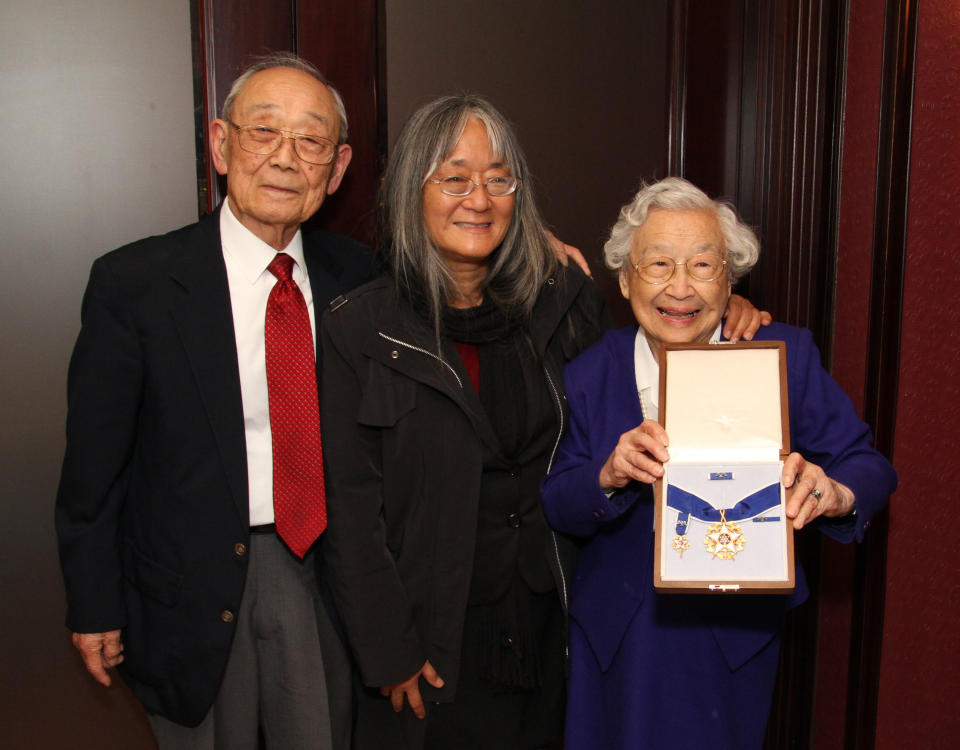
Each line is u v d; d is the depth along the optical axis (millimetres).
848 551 1837
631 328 1484
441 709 1494
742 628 1306
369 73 1871
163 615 1400
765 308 1894
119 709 1776
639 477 1201
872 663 1782
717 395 1208
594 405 1403
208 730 1485
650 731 1292
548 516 1394
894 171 1650
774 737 1985
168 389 1377
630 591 1327
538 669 1497
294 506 1438
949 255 1716
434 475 1421
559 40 2061
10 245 1622
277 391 1423
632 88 2152
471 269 1454
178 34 1699
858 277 1755
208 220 1481
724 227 1324
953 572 1818
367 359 1406
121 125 1675
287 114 1390
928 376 1737
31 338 1652
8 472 1655
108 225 1684
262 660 1514
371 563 1399
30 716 1707
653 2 2150
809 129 1802
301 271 1516
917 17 1618
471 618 1479
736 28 1932
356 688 1618
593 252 2162
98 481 1381
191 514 1390
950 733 1870
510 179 1396
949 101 1671
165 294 1381
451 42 1954
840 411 1313
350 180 1880
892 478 1283
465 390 1413
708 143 2049
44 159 1630
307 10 1800
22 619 1686
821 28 1758
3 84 1589
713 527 1169
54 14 1609
